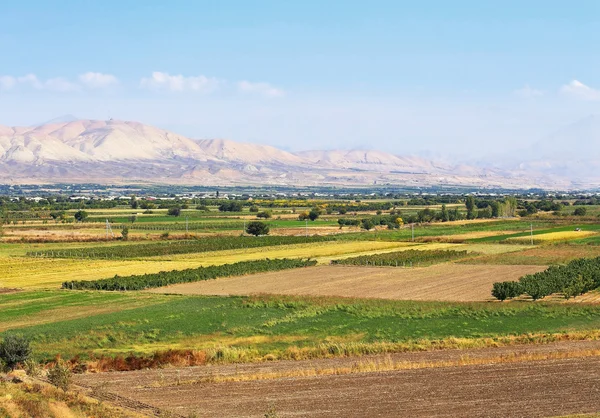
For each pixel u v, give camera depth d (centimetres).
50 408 4200
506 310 8138
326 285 10425
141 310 8312
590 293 9694
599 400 4728
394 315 7938
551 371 5456
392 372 5450
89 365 5766
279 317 7850
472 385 5084
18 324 7544
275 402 4716
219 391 4984
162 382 5234
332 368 5569
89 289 10225
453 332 7081
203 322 7581
